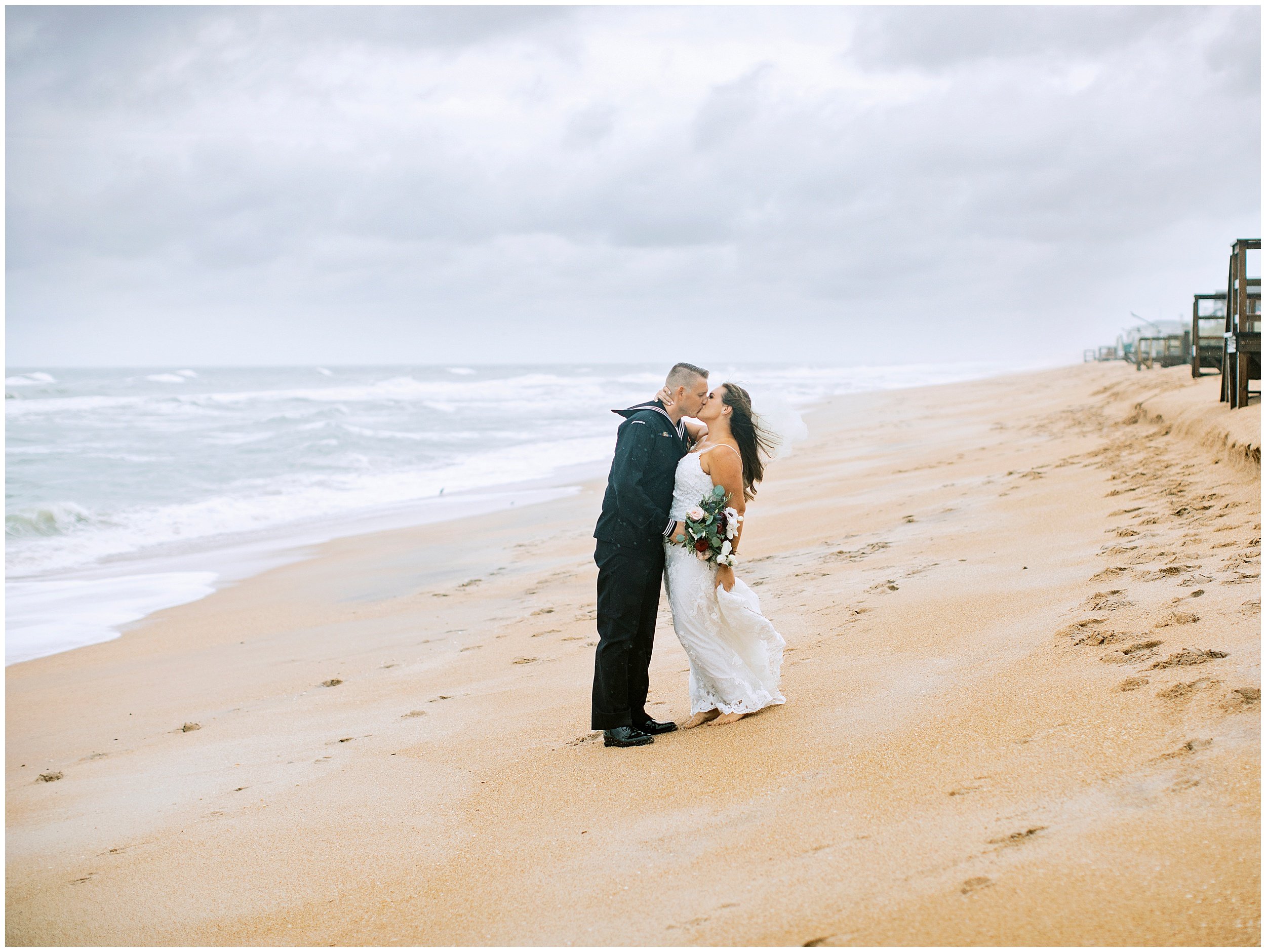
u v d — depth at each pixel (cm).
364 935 270
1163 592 448
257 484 1973
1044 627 439
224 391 6519
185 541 1434
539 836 321
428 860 317
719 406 427
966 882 226
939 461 1361
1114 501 738
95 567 1254
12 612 996
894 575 651
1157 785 256
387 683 627
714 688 421
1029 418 1925
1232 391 926
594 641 657
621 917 250
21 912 318
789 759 347
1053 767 285
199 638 871
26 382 7100
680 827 305
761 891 248
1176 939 189
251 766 474
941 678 402
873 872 244
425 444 2725
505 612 826
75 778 509
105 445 2677
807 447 1978
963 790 285
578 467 2156
